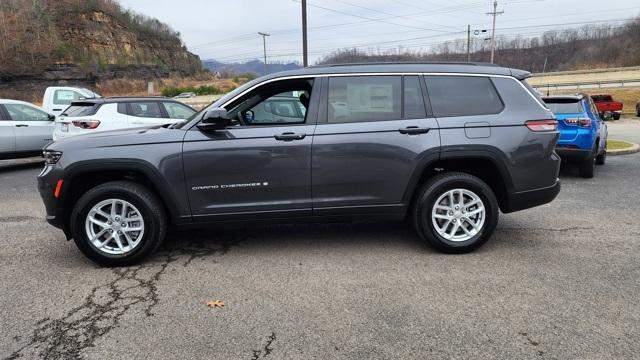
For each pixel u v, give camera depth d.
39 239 5.15
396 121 4.34
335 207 4.37
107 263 4.22
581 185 7.91
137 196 4.15
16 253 4.68
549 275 3.92
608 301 3.43
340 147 4.26
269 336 3.00
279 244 4.84
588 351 2.79
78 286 3.84
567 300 3.45
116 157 4.11
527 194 4.47
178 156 4.16
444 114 4.39
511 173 4.39
